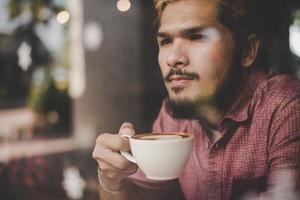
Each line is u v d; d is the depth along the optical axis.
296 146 0.65
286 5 0.80
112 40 1.57
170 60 0.71
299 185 0.64
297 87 0.68
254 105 0.70
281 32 0.78
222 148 0.72
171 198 0.74
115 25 1.54
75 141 1.96
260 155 0.69
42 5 2.96
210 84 0.71
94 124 1.76
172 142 0.53
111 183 0.67
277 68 0.75
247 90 0.70
